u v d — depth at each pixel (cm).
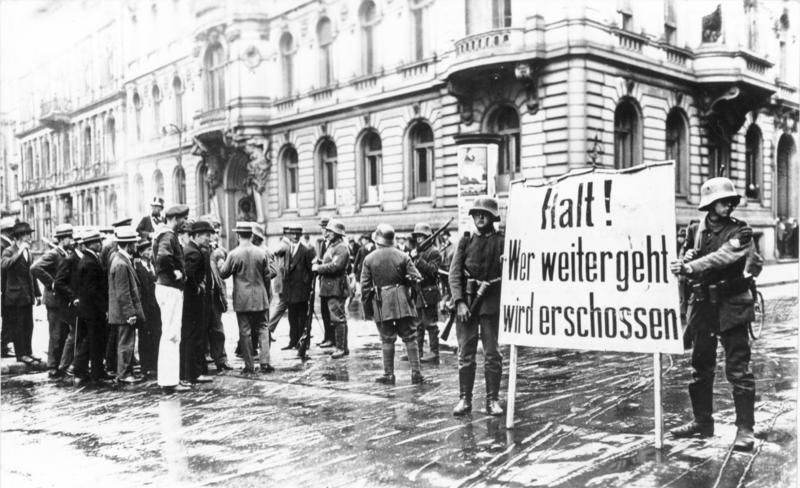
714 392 736
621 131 2038
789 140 2689
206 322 898
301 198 2728
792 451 529
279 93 2794
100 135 2395
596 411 664
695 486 461
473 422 636
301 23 2667
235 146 2781
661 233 546
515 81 1986
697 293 560
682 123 2205
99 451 582
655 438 537
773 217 2592
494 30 1945
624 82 1977
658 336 541
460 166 1299
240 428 642
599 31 1897
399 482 486
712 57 2180
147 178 2541
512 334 611
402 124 2348
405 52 2314
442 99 2203
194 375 853
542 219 602
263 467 529
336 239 1034
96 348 894
